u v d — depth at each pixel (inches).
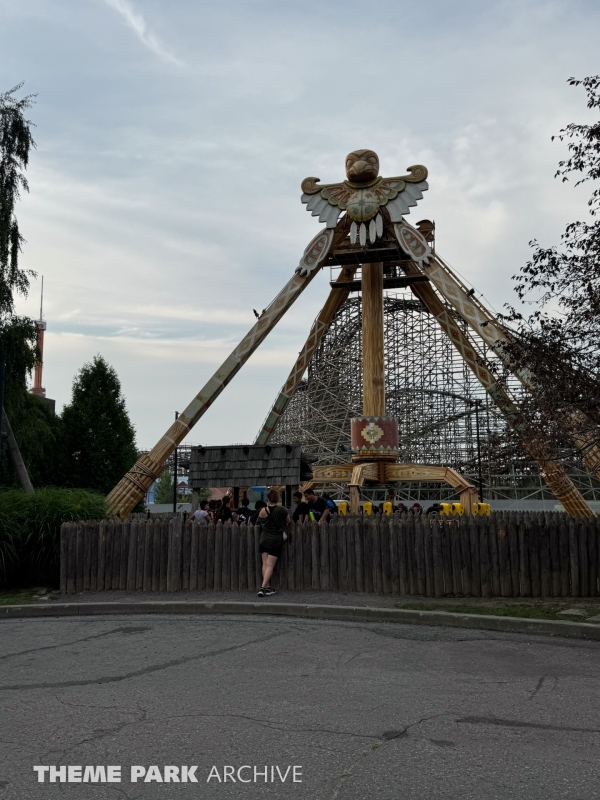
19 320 1354.6
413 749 240.2
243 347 1331.2
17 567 651.5
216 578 610.5
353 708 286.0
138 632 458.6
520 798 202.5
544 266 566.6
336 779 217.0
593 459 1056.8
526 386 674.8
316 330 1574.8
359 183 1364.4
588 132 555.2
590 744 244.4
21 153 1378.0
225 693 309.4
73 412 2269.9
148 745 245.9
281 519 576.4
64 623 502.9
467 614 484.1
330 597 564.1
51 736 255.9
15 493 702.5
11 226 1365.7
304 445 2578.7
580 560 563.8
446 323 1482.5
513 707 286.5
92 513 693.3
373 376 1451.8
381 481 1462.8
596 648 404.2
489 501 2233.0
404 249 1327.5
